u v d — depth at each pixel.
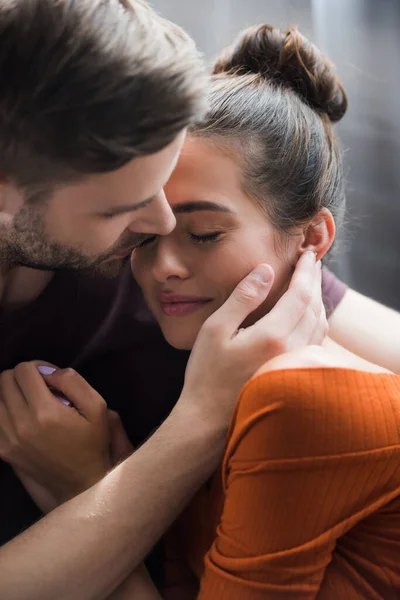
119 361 1.29
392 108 1.99
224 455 0.94
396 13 1.97
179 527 1.09
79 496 0.95
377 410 0.84
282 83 1.09
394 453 0.85
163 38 0.80
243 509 0.86
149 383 1.29
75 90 0.76
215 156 0.97
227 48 1.16
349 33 1.97
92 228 0.87
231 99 1.00
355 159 1.99
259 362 0.97
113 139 0.77
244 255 0.99
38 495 1.14
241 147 0.98
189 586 1.10
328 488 0.84
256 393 0.85
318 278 1.04
